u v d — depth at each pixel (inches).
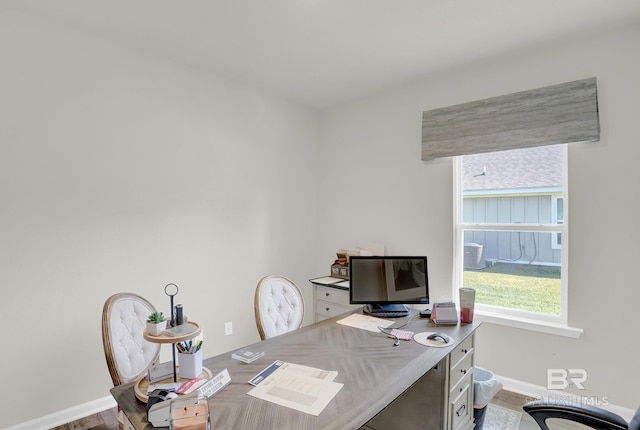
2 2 77.7
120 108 96.7
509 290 107.6
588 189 91.9
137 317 70.7
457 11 81.4
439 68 112.1
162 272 105.2
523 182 105.1
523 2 77.6
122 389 50.0
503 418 90.4
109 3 78.5
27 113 82.0
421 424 69.2
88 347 90.8
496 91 106.2
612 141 88.5
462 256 116.3
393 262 92.8
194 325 52.5
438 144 116.3
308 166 151.3
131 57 98.8
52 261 85.7
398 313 86.6
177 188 108.7
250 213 129.2
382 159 133.1
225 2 78.4
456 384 70.3
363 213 138.9
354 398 47.5
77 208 89.4
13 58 80.2
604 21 84.5
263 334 82.0
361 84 125.6
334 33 91.7
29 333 82.3
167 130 106.3
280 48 100.1
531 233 103.7
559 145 99.1
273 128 136.9
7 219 79.7
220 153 119.8
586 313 92.1
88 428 85.1
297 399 47.0
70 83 88.2
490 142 105.5
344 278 133.0
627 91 86.7
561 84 94.4
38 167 83.6
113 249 95.4
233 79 122.3
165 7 80.4
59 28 86.4
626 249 87.0
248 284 128.5
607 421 50.3
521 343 101.2
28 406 82.0
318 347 66.1
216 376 51.3
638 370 85.7
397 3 78.5
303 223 149.4
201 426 37.6
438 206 118.6
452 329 76.7
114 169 95.7
